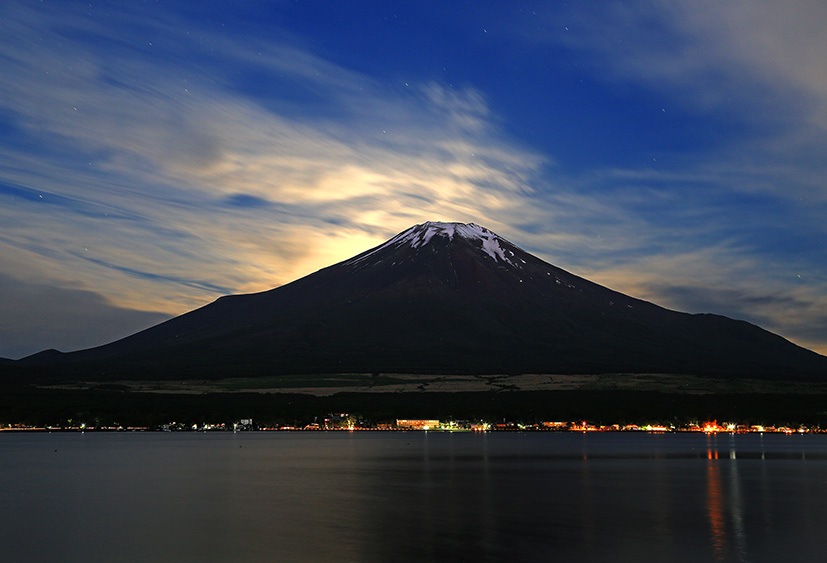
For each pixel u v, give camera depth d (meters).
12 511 74.25
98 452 165.50
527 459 143.25
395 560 52.09
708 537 59.81
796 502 79.69
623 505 77.50
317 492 89.56
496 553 54.16
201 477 107.69
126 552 54.84
